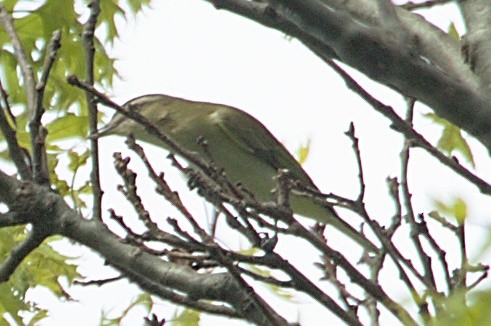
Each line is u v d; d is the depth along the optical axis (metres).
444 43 9.49
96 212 10.50
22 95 14.26
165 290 10.30
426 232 9.50
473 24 9.02
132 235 9.70
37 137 10.49
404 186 9.99
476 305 5.57
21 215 10.37
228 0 8.99
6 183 10.41
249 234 9.44
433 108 8.30
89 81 10.52
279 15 8.91
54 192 10.57
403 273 9.24
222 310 10.16
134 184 9.84
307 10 8.33
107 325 12.67
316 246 9.30
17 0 14.53
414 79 8.23
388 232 9.97
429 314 7.02
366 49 8.26
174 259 10.59
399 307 7.25
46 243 13.71
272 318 9.40
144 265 10.28
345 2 9.71
